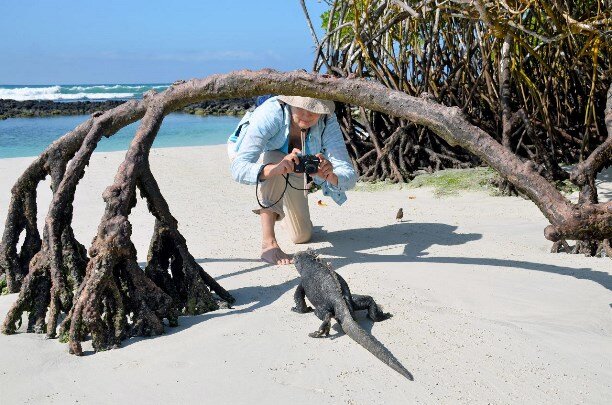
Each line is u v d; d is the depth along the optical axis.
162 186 10.21
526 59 10.16
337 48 11.38
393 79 10.73
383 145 11.11
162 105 4.95
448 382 3.52
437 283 5.06
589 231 3.80
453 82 10.90
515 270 5.36
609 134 5.65
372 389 3.47
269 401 3.38
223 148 15.69
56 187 5.24
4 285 5.40
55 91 59.84
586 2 8.82
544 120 9.71
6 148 18.42
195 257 6.15
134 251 4.35
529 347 3.90
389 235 6.77
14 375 3.81
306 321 4.45
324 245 6.48
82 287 4.20
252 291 5.13
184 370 3.76
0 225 7.68
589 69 10.34
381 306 4.61
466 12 8.05
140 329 4.29
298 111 5.82
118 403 3.44
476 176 9.66
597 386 3.46
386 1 10.13
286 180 6.06
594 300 4.65
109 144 18.73
